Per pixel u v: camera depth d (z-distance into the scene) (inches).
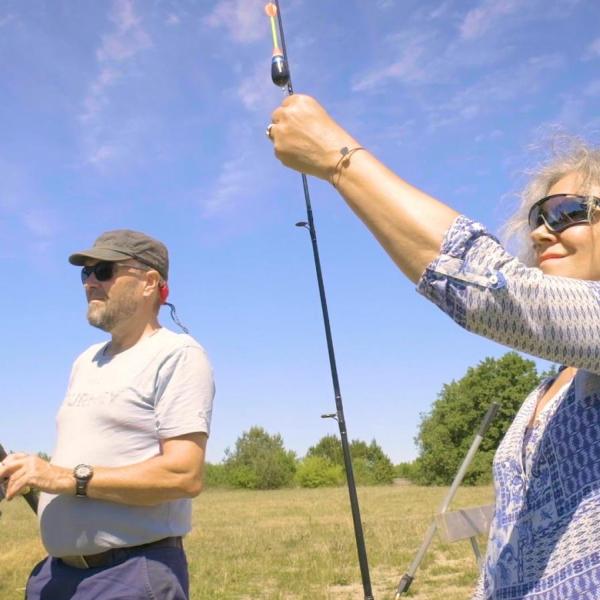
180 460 98.7
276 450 2518.5
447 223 40.2
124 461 101.1
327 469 2443.4
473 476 1556.3
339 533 560.4
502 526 52.4
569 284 40.5
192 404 102.6
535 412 55.1
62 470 94.9
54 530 99.3
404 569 365.7
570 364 40.5
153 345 107.6
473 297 39.3
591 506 45.7
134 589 96.1
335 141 42.1
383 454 2534.5
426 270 40.3
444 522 170.1
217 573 370.0
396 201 40.5
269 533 591.8
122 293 109.3
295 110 43.3
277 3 55.4
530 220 53.0
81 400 106.0
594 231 48.6
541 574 47.2
